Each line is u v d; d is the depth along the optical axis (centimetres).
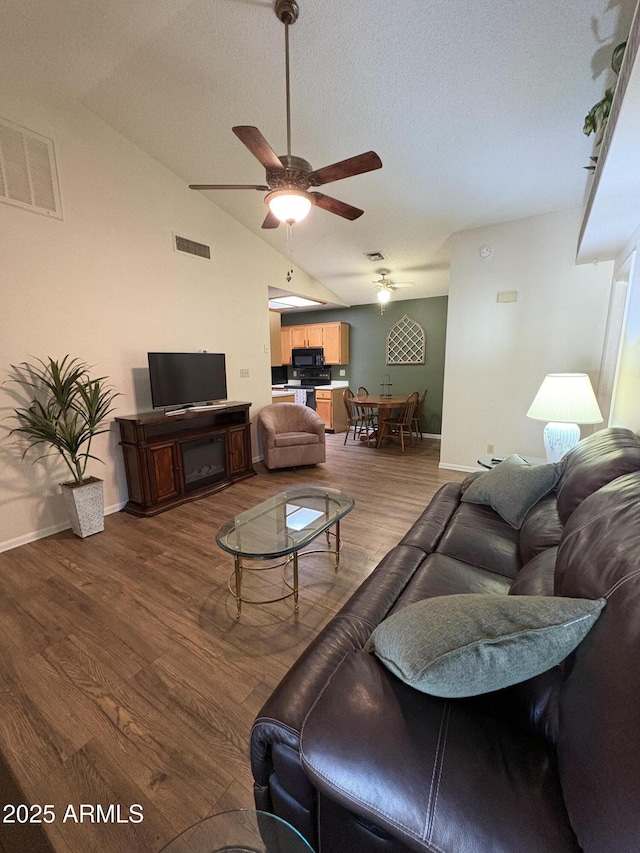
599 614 81
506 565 169
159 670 165
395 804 70
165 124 303
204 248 406
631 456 152
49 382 283
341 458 530
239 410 438
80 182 298
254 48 226
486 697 91
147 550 269
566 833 62
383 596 143
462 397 436
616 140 147
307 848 84
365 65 226
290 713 92
